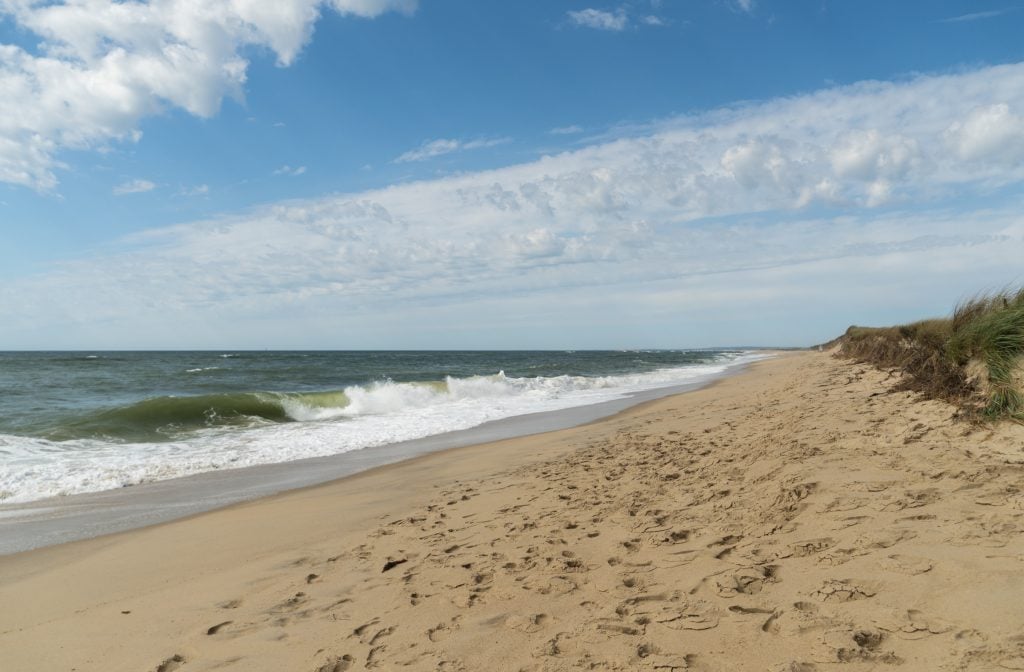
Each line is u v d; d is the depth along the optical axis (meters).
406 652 3.05
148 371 37.25
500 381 24.50
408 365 53.12
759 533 3.97
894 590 2.85
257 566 4.79
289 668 3.01
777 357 55.75
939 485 4.13
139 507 7.39
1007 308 6.78
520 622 3.23
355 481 8.38
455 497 6.61
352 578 4.28
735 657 2.58
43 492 8.11
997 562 2.90
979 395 6.04
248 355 92.88
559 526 4.89
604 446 8.61
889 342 15.11
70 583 4.77
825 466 5.04
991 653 2.25
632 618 3.08
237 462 10.15
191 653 3.32
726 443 7.38
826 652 2.48
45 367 41.50
